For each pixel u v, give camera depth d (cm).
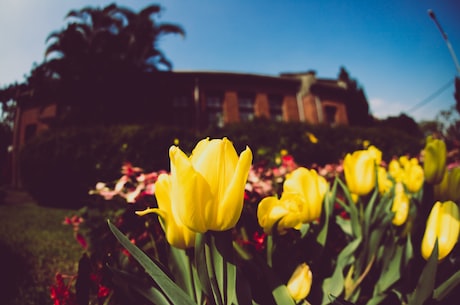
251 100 1445
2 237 374
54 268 240
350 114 2059
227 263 59
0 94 1422
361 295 110
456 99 634
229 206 54
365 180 100
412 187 136
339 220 127
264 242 111
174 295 59
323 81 1628
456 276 67
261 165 276
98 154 678
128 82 1200
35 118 1444
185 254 76
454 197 107
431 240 78
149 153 618
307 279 72
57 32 1191
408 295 90
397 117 1688
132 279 70
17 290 193
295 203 78
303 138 715
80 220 224
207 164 54
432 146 103
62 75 1124
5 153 1716
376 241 98
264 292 83
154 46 1399
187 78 1359
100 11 1261
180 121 1325
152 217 134
